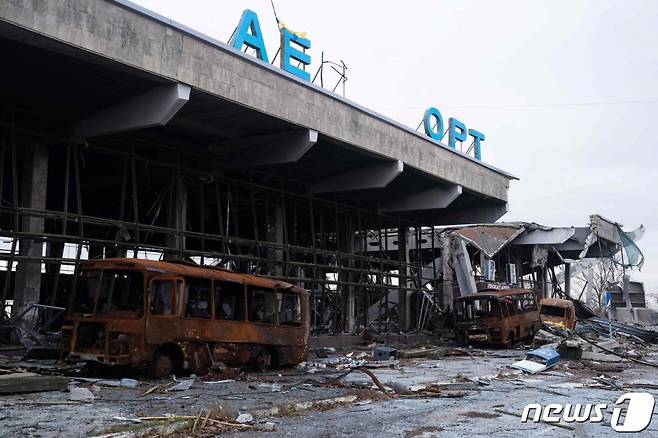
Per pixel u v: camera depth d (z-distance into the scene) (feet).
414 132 92.12
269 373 53.78
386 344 100.07
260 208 105.70
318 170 93.97
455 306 104.32
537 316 112.78
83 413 30.19
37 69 55.11
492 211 123.85
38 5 46.68
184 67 58.03
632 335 121.70
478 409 36.24
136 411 31.01
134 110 61.41
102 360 43.55
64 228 61.87
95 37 50.47
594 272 227.40
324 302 107.45
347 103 79.10
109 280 46.11
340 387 43.83
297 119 71.41
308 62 77.20
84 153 78.07
